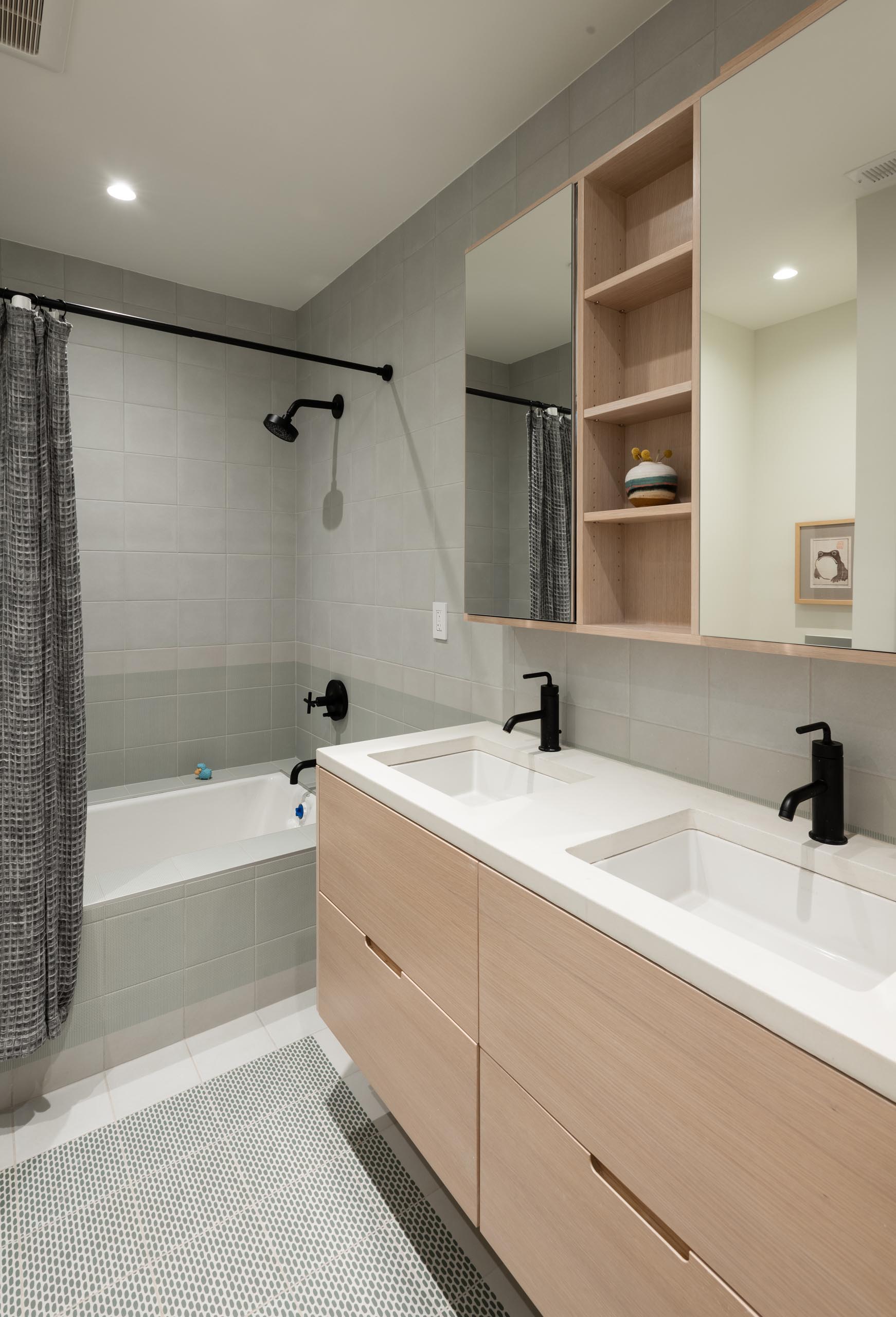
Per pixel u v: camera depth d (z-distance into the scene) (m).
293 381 3.20
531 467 1.63
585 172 1.46
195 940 2.05
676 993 0.81
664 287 1.42
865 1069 0.63
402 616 2.43
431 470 2.24
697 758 1.47
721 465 1.15
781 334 1.06
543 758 1.65
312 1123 1.73
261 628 3.20
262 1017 2.15
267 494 3.17
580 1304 0.98
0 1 1.42
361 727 2.72
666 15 1.45
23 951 1.73
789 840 1.14
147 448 2.85
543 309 1.58
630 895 0.93
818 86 1.01
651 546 1.53
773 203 1.07
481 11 1.46
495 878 1.11
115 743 2.88
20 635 1.76
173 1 1.42
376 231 2.41
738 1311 0.76
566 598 1.54
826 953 1.06
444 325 2.16
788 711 1.30
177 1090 1.84
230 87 1.69
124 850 2.71
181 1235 1.43
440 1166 1.30
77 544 1.90
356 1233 1.43
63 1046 1.85
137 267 2.71
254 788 3.01
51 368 1.84
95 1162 1.61
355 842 1.56
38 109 1.77
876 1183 0.63
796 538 1.05
